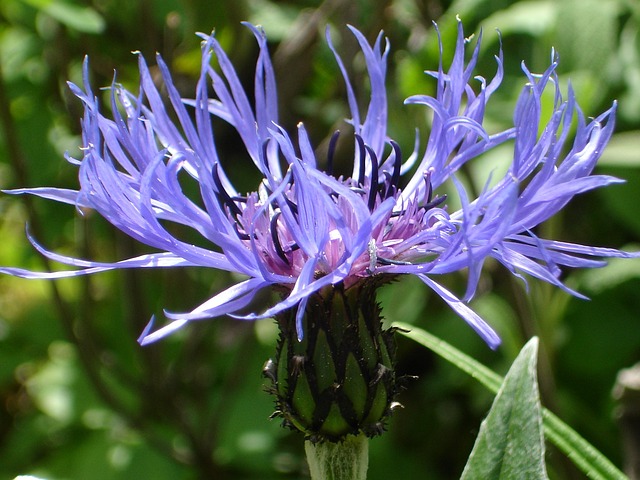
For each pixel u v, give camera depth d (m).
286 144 0.13
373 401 0.13
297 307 0.14
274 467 0.21
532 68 0.21
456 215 0.14
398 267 0.13
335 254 0.14
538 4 0.21
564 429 0.14
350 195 0.12
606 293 0.21
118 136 0.14
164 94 0.21
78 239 0.22
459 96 0.14
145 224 0.13
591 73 0.20
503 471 0.12
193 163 0.14
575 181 0.12
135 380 0.22
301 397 0.13
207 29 0.21
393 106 0.21
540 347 0.19
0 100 0.20
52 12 0.18
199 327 0.22
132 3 0.22
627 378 0.17
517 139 0.13
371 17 0.21
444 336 0.22
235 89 0.15
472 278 0.12
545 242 0.13
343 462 0.13
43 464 0.22
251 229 0.13
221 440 0.21
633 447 0.17
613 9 0.21
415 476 0.22
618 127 0.21
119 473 0.21
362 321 0.14
